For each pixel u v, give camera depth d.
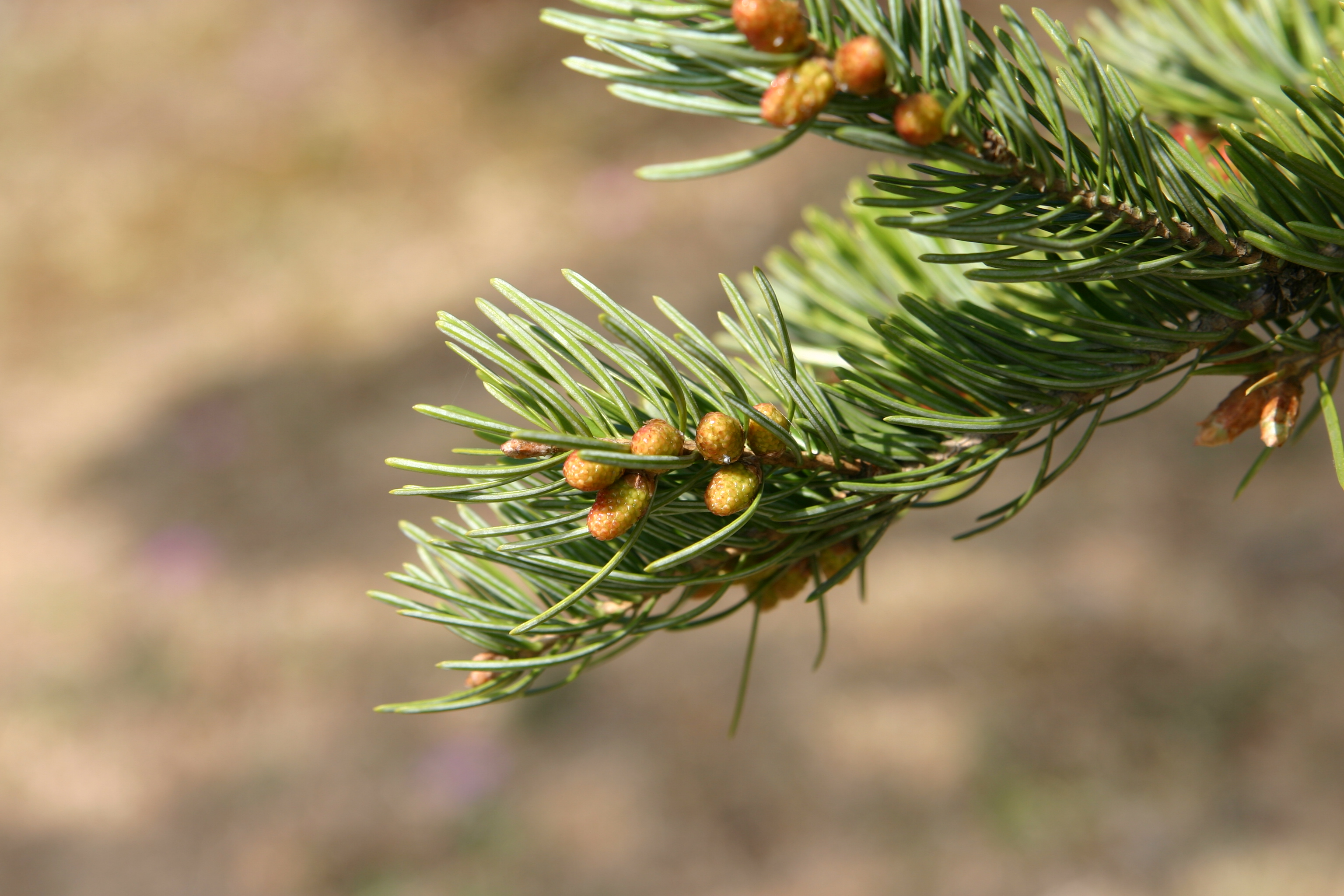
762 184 3.29
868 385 0.50
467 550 0.48
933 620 2.24
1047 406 0.49
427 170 3.75
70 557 2.65
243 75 4.23
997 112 0.47
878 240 0.55
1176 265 0.48
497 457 0.48
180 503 2.76
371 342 3.17
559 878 1.92
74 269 3.62
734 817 1.97
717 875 1.90
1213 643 2.09
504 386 0.48
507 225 3.47
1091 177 0.47
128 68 4.39
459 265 3.37
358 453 2.79
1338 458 0.48
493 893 1.91
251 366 3.16
